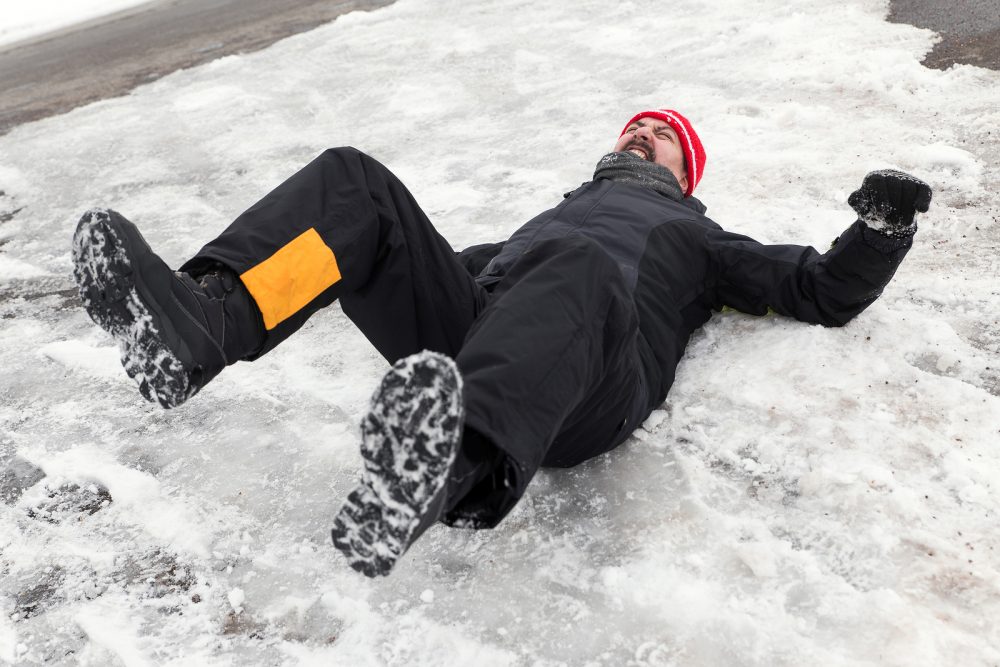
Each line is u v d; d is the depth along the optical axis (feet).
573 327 4.76
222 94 17.61
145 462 7.00
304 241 5.29
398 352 6.18
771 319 7.47
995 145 9.71
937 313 7.32
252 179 13.15
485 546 5.66
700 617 4.92
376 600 5.37
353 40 20.06
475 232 10.15
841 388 6.57
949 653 4.51
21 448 7.42
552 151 12.10
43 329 9.68
